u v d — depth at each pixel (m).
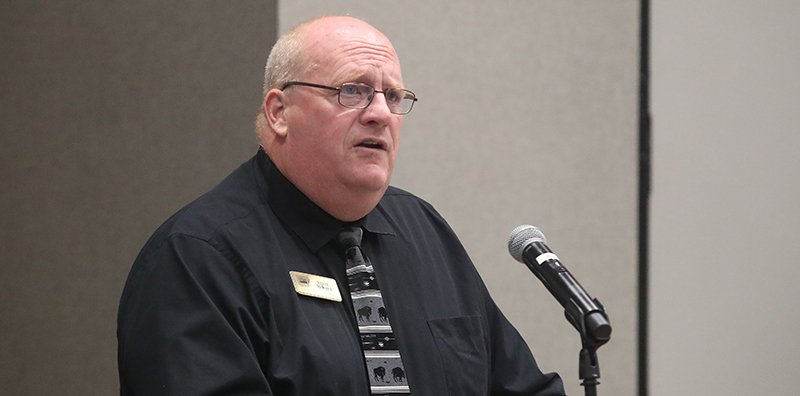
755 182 9.50
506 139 8.81
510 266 8.82
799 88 9.59
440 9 8.64
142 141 8.86
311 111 5.23
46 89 9.26
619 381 9.10
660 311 9.23
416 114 8.56
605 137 9.09
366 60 5.25
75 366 9.11
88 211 9.06
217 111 8.55
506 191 8.81
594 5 9.08
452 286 5.71
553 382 5.84
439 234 5.96
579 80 9.02
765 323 9.53
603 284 9.07
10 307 9.35
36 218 9.27
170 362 4.71
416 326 5.39
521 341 5.93
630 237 9.14
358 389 5.01
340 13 8.28
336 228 5.36
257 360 4.86
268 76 5.47
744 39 9.47
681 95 9.30
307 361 4.88
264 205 5.32
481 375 5.48
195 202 5.31
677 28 9.30
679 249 9.30
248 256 5.05
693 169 9.34
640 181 9.19
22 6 9.37
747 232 9.48
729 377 9.43
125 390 5.05
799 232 9.60
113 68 8.98
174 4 8.74
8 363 9.34
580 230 9.02
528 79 8.89
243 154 8.42
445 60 8.65
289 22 8.14
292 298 5.02
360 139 5.22
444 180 8.63
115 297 8.93
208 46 8.59
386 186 5.42
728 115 9.43
